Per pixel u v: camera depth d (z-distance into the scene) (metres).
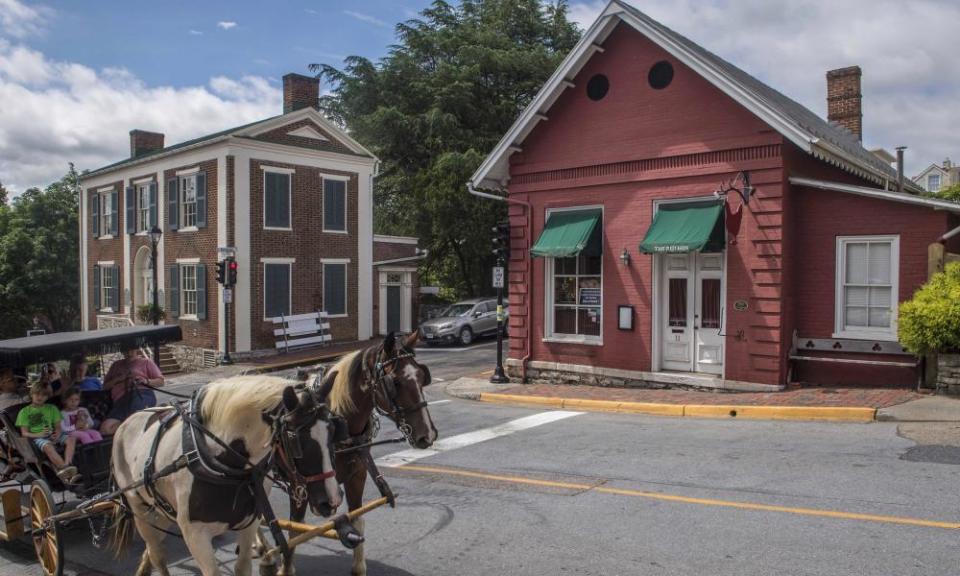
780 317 14.12
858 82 25.30
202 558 4.98
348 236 29.20
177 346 27.50
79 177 34.56
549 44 39.88
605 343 16.67
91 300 34.66
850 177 16.64
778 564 6.11
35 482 7.01
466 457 10.72
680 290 15.72
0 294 38.88
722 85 14.26
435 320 28.61
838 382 14.29
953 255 13.07
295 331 27.16
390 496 6.04
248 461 4.98
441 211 33.03
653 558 6.42
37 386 7.63
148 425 5.95
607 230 16.55
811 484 8.32
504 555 6.72
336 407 6.34
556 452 10.71
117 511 6.35
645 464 9.70
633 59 15.97
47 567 6.89
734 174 14.59
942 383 12.63
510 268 18.28
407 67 36.84
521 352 18.12
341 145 28.97
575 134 16.97
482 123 35.78
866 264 14.07
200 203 26.64
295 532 6.23
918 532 6.64
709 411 13.14
